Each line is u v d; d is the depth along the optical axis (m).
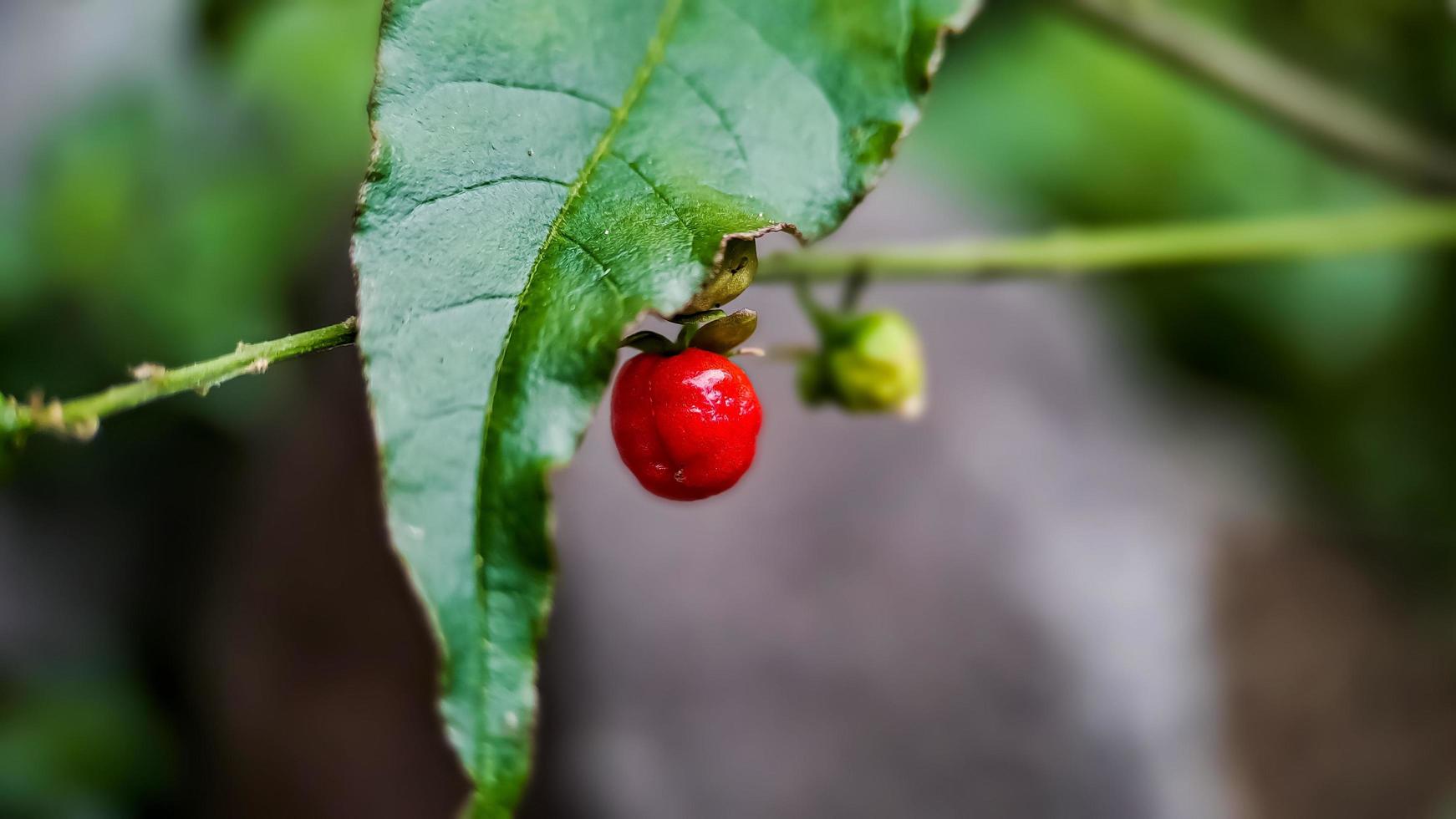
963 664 0.28
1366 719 0.38
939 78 0.38
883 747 0.27
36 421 0.11
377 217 0.12
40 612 0.41
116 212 0.35
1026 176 0.38
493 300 0.12
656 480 0.12
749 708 0.27
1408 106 0.33
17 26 0.40
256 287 0.35
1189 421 0.42
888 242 0.33
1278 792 0.36
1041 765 0.27
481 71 0.12
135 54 0.37
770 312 0.29
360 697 0.32
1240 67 0.19
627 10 0.12
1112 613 0.29
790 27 0.12
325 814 0.32
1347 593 0.39
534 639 0.11
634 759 0.26
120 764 0.36
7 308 0.35
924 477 0.29
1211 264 0.16
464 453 0.11
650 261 0.12
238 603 0.35
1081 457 0.32
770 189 0.12
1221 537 0.38
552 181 0.12
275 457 0.36
